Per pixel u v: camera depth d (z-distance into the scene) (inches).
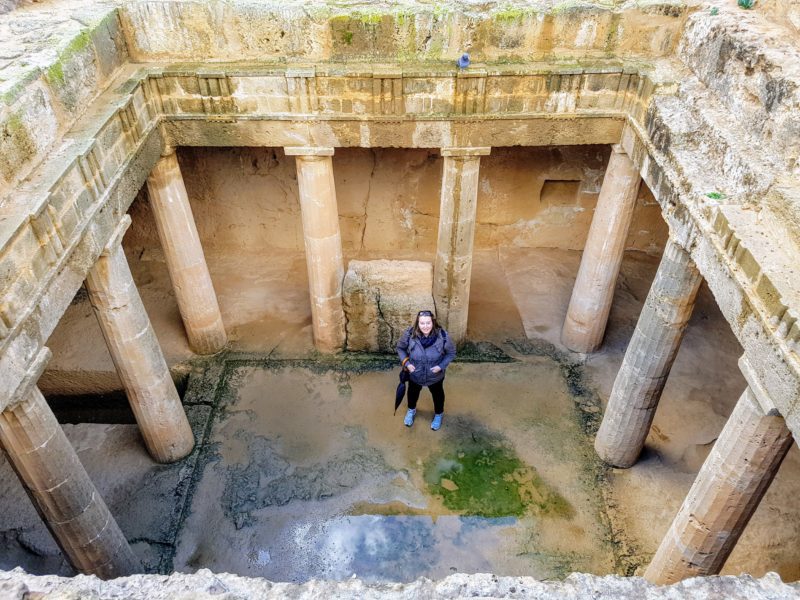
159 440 282.2
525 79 252.1
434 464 292.4
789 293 143.7
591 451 297.0
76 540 208.8
